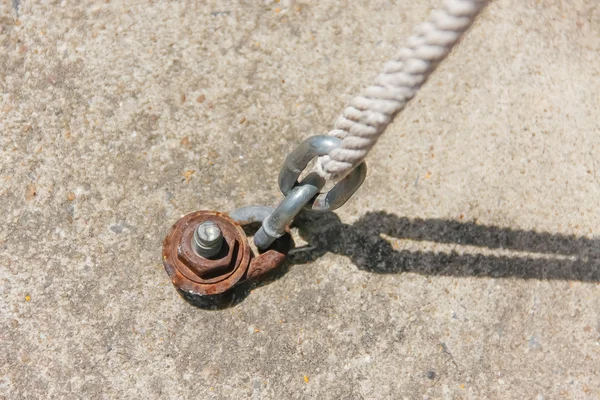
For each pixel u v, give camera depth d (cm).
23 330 32
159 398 32
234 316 33
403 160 36
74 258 33
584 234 36
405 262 35
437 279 35
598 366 35
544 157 37
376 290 34
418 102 37
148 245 34
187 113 36
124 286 33
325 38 38
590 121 38
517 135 37
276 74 37
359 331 34
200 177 35
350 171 29
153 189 34
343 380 33
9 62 36
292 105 36
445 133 37
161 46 36
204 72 36
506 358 35
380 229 35
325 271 34
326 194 32
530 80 38
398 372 34
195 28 37
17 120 35
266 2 38
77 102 35
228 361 33
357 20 38
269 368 33
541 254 36
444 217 36
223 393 33
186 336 33
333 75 37
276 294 34
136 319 33
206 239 31
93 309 33
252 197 35
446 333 34
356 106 27
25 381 32
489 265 35
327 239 35
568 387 35
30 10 36
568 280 36
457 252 35
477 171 36
